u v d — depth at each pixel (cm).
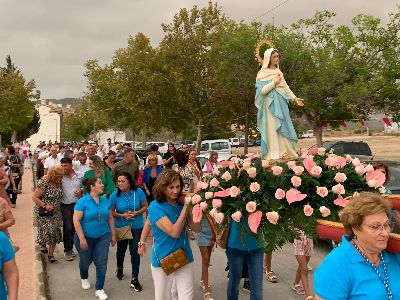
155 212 491
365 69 1797
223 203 466
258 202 440
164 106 3111
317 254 902
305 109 1912
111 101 4509
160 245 500
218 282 762
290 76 1936
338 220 412
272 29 2069
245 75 2130
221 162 498
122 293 717
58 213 888
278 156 793
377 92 1852
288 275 792
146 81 3031
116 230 728
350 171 445
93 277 805
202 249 664
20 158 1939
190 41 2958
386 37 1838
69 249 904
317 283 277
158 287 506
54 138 11262
